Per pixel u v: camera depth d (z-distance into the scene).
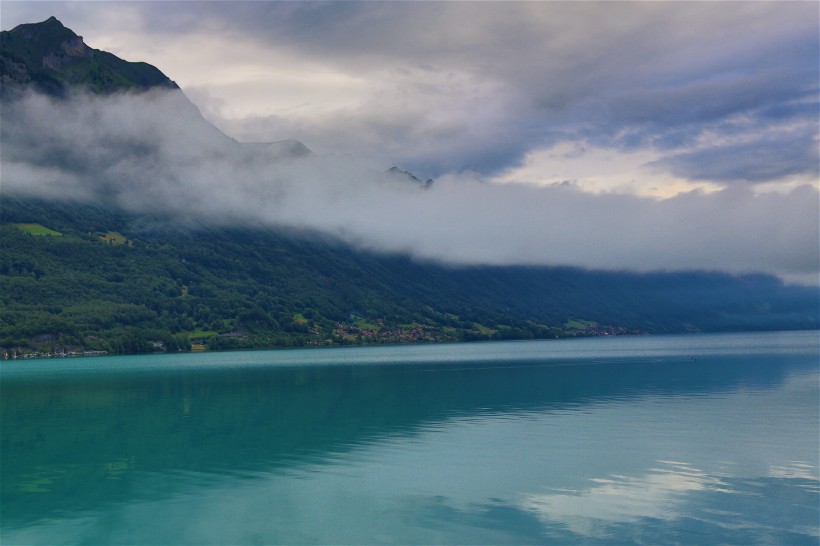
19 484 47.31
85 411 85.19
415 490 43.88
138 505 42.06
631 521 37.38
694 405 80.25
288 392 106.00
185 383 125.44
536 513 38.97
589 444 57.00
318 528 37.44
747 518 37.56
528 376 131.25
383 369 160.25
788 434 60.38
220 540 36.12
